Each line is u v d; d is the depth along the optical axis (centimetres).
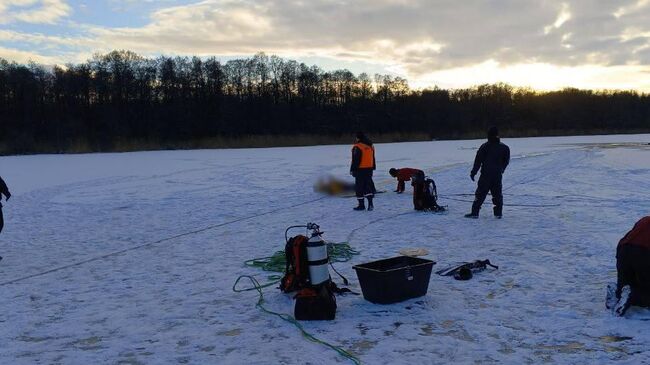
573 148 4125
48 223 1277
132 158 4031
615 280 650
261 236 1035
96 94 7975
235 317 567
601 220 1081
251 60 8731
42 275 779
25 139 5988
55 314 597
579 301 579
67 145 5794
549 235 943
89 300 647
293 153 4341
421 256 815
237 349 481
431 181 1288
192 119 7856
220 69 8456
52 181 2348
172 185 2080
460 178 2098
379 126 9056
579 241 882
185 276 746
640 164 2480
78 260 873
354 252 848
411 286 591
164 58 8325
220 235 1059
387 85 9406
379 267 618
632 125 10156
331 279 654
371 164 1333
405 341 486
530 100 10412
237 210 1402
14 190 2008
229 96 8375
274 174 2445
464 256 805
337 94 9106
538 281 658
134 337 520
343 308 580
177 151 5238
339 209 1365
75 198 1748
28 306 630
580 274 684
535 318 534
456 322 530
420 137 8000
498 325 518
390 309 571
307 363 446
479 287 642
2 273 800
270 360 454
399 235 993
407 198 1538
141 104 8062
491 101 10300
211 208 1455
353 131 8756
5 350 495
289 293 639
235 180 2216
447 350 464
